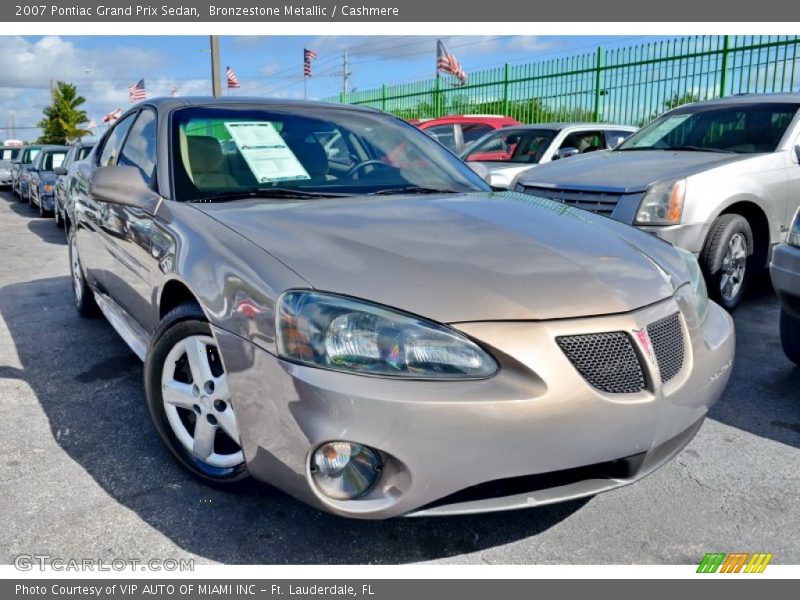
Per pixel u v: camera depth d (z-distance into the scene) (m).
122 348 4.24
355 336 1.93
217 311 2.20
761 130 5.52
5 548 2.22
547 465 1.96
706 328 2.54
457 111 16.58
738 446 2.96
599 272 2.25
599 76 12.89
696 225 4.62
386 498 1.94
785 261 3.43
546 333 1.98
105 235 3.64
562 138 8.04
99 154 4.36
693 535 2.34
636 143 6.23
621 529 2.38
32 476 2.65
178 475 2.67
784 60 10.00
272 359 2.00
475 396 1.89
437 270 2.11
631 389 2.07
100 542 2.26
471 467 1.91
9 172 22.36
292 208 2.63
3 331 4.62
